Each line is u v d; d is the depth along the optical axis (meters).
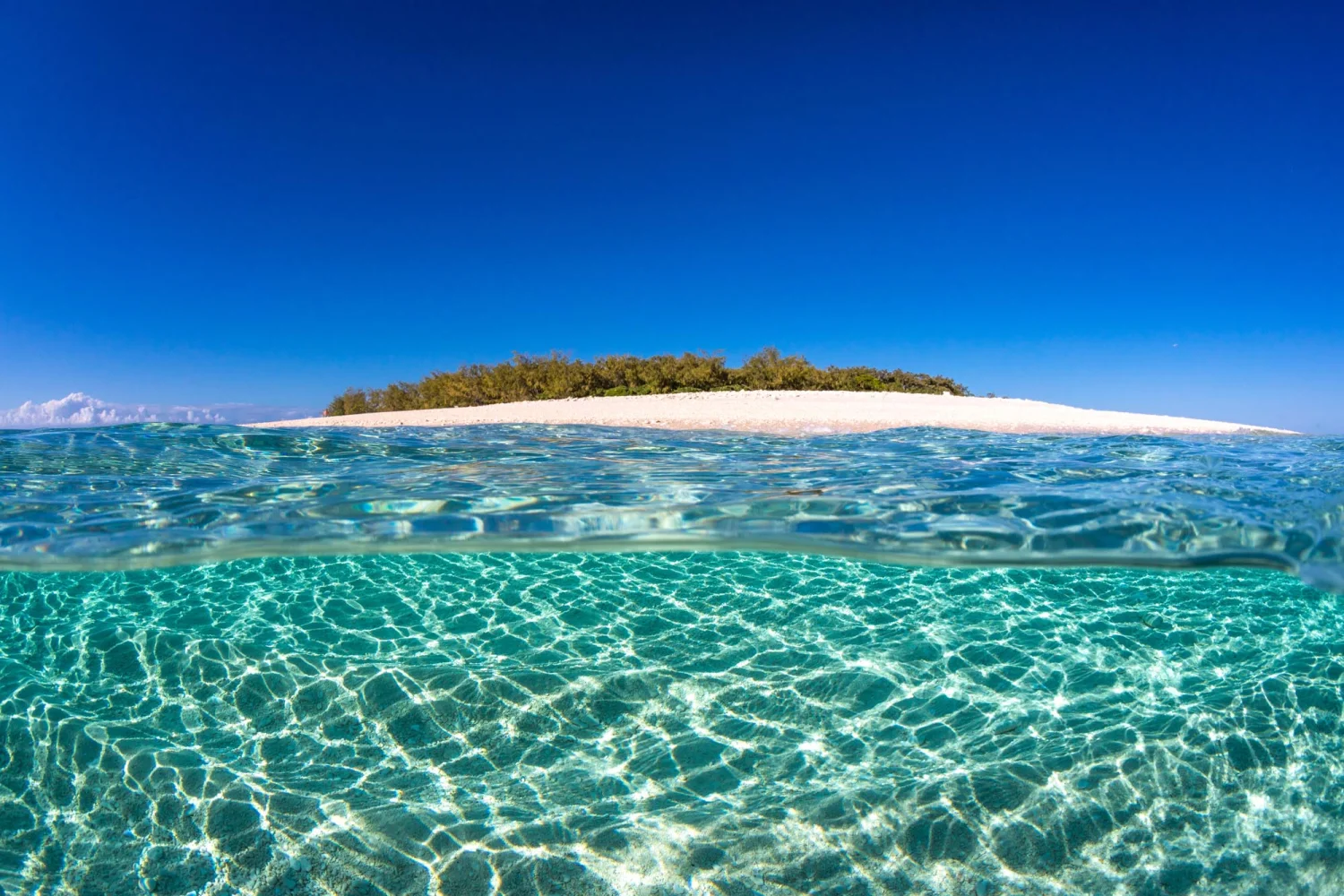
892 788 2.09
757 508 3.55
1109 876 1.76
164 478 4.49
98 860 1.83
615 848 1.88
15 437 6.08
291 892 1.73
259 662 2.89
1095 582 3.48
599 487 4.16
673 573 3.75
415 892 1.73
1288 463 5.03
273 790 2.11
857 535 3.27
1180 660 2.77
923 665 2.82
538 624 3.25
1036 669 2.75
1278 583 3.06
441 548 3.48
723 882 1.77
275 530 3.33
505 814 2.01
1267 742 2.23
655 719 2.49
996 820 1.95
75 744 2.33
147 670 2.82
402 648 3.03
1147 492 3.85
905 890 1.74
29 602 3.48
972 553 3.16
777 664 2.86
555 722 2.47
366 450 6.04
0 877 1.77
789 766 2.21
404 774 2.19
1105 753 2.21
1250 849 1.82
